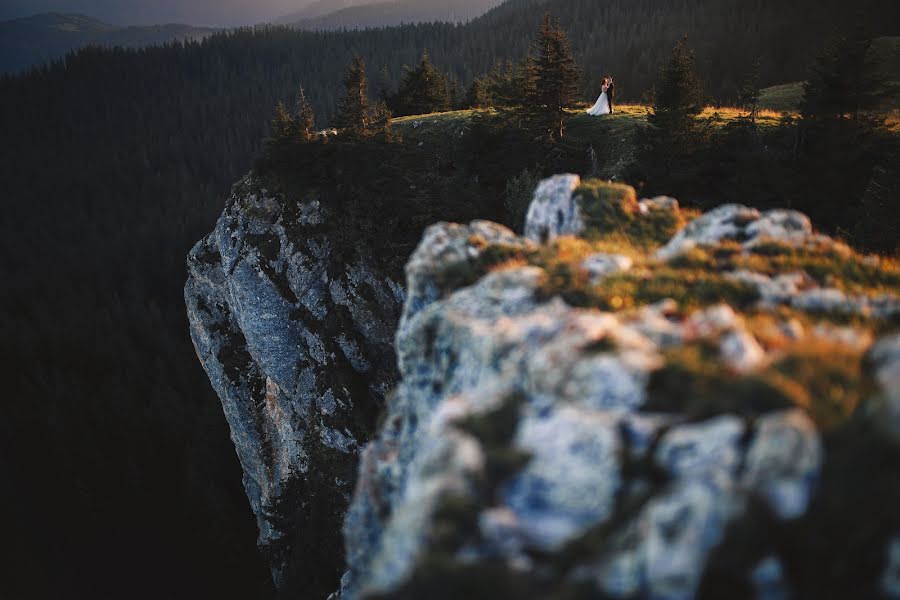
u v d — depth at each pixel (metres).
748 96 44.81
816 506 6.34
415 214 43.94
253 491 59.00
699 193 35.38
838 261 14.45
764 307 11.71
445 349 12.58
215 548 73.19
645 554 6.42
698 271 13.53
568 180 19.80
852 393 7.88
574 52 189.88
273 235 46.88
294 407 46.28
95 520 81.50
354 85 48.25
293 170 47.09
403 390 15.13
